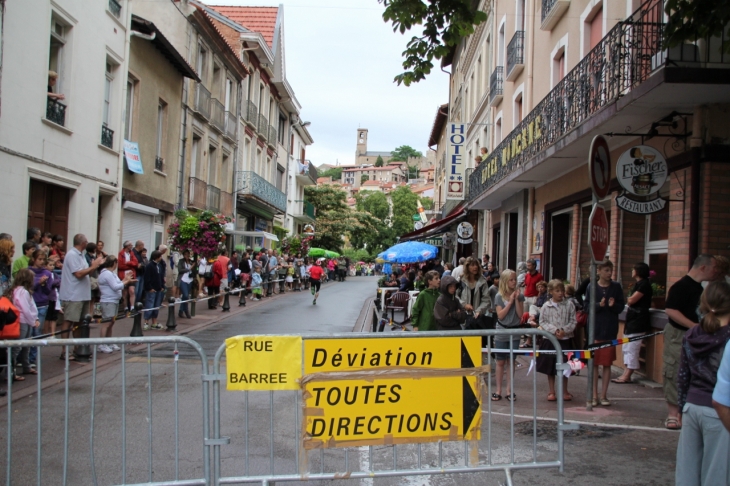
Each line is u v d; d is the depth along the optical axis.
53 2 13.09
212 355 10.66
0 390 7.42
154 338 4.50
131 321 14.38
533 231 16.03
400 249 19.84
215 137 26.78
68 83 14.03
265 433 6.25
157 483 4.46
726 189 8.09
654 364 9.17
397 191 88.88
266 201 34.12
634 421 6.96
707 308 4.01
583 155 11.52
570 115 10.89
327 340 4.61
